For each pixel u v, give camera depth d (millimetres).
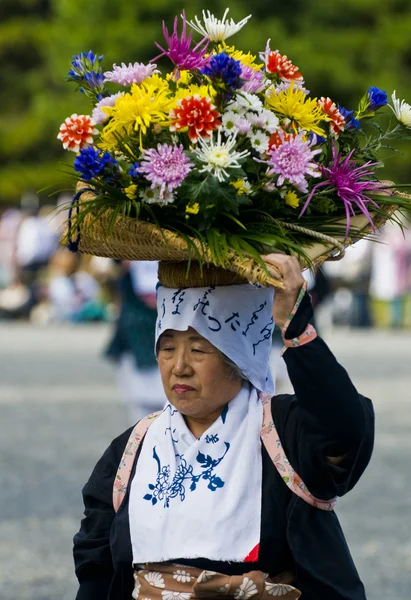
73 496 19500
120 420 27312
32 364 38656
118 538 7332
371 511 18688
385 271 53469
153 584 7156
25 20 91812
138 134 7090
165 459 7387
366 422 6910
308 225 7379
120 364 19984
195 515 7098
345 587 7027
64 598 14234
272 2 71375
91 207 7043
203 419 7484
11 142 84375
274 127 7117
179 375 7344
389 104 7887
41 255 56375
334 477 6984
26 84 90312
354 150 7738
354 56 72500
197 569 7074
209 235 6883
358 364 38938
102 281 54250
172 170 6840
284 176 7000
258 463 7215
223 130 7039
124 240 7105
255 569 7059
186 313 7273
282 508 7105
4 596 14211
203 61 7398
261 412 7352
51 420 27266
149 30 70438
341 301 54094
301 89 7559
